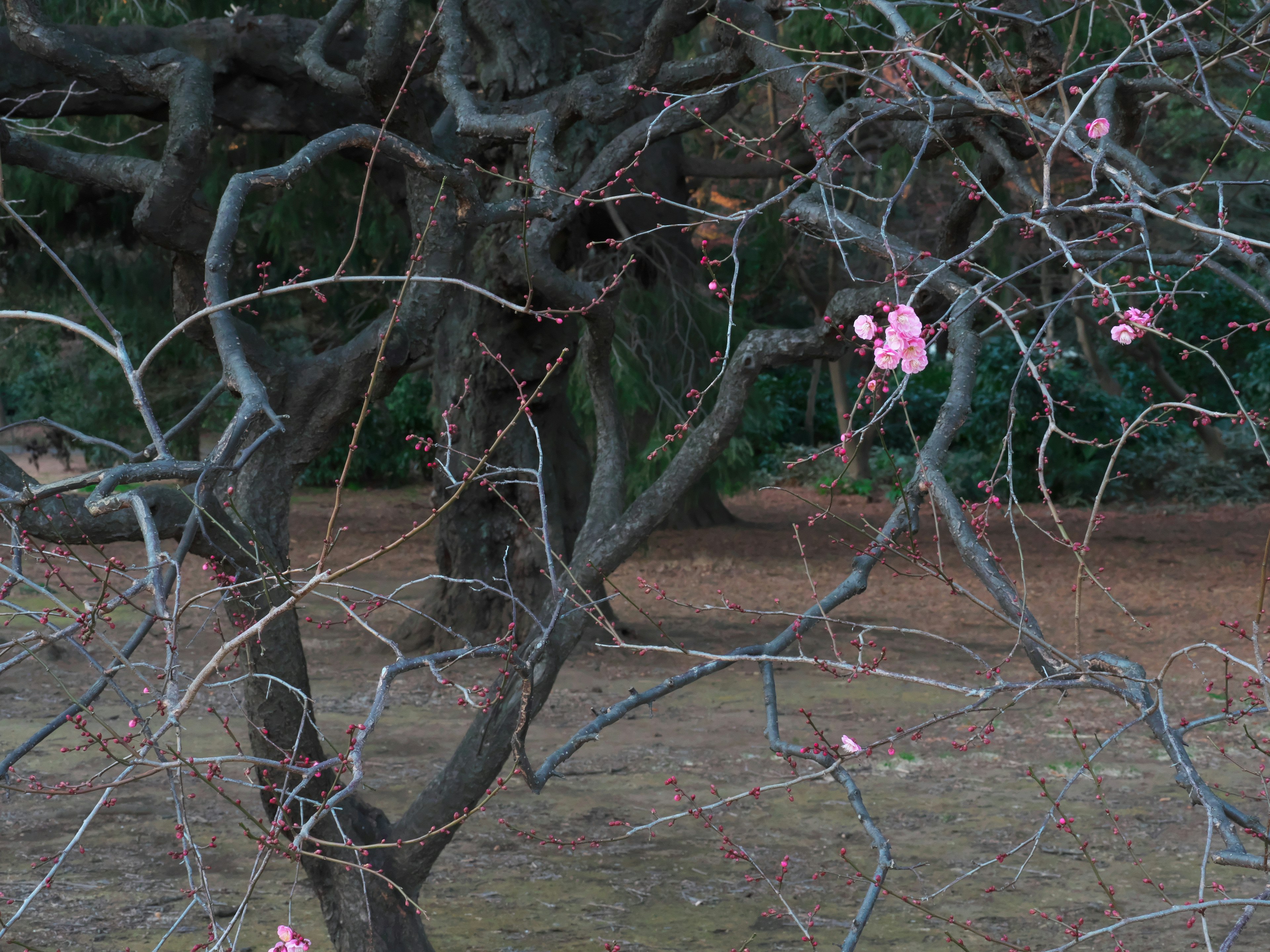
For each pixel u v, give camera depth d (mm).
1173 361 25062
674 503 4266
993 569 2590
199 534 3758
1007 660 2641
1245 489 23516
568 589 4059
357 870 4145
